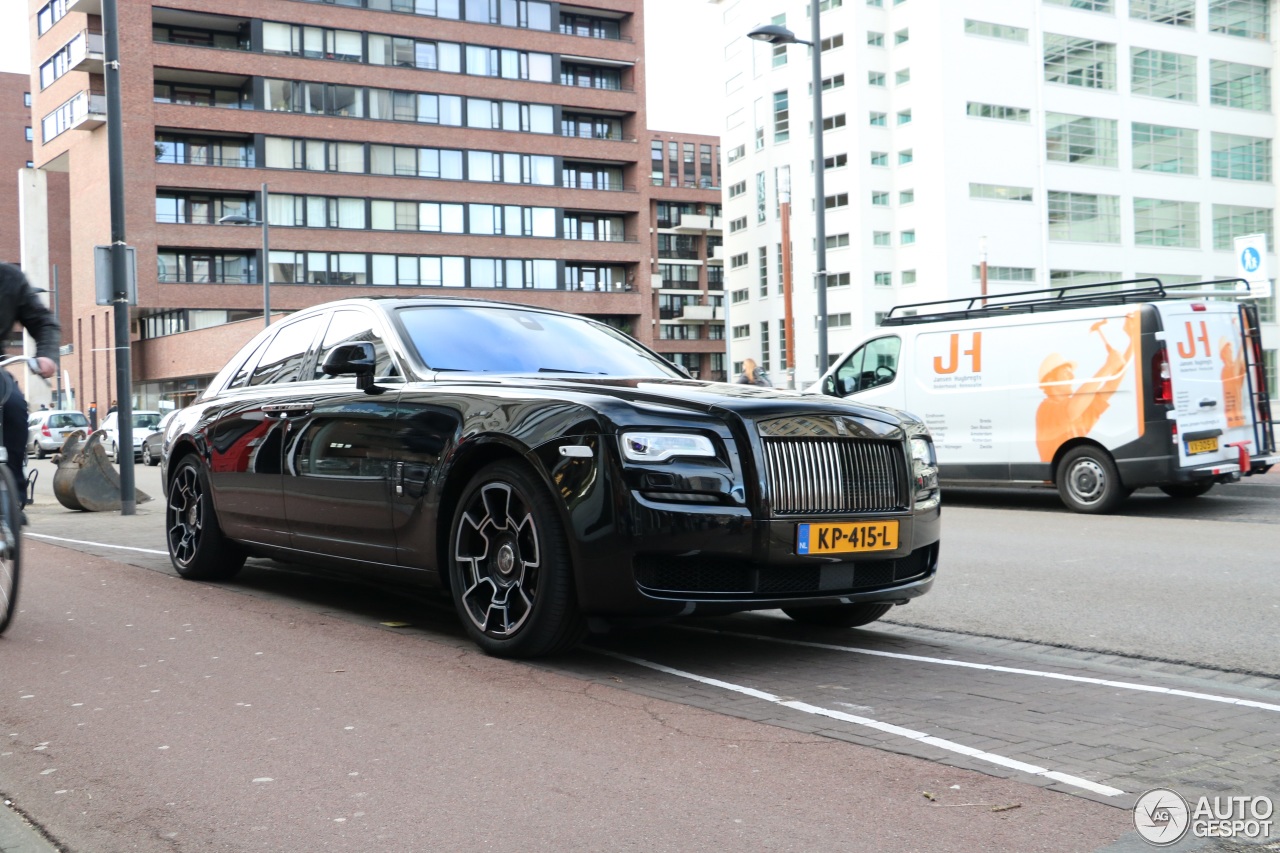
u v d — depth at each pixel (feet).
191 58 184.44
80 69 188.03
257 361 22.47
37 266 234.58
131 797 10.18
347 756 11.25
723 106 240.94
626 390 15.34
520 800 9.96
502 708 13.04
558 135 215.72
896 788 10.27
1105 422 37.99
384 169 200.03
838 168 205.16
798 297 215.31
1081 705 13.37
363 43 198.18
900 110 200.34
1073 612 20.25
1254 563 26.23
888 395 44.19
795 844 8.95
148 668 15.16
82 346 210.79
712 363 335.88
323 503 18.66
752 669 15.31
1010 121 196.75
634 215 225.56
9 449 21.40
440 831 9.27
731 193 239.09
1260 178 217.77
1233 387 38.99
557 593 14.76
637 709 13.05
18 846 8.99
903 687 14.30
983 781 10.48
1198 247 211.20
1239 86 215.72
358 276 197.16
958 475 42.01
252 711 12.96
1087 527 34.40
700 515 14.20
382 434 17.44
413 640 16.98
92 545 30.63
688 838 9.08
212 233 185.68
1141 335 37.14
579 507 14.34
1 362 17.57
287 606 20.07
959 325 42.22
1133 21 205.67
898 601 16.30
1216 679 15.16
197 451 22.63
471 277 207.21
